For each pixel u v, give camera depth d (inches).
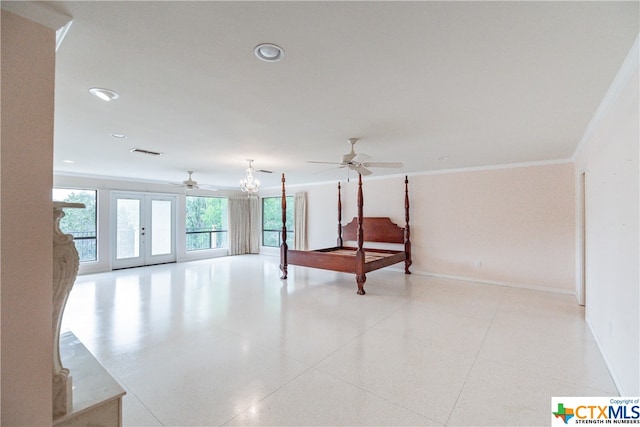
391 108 97.3
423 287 200.1
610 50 63.0
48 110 48.1
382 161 191.8
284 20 53.5
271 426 70.5
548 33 57.1
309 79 77.0
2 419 43.0
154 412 75.0
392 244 252.1
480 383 88.0
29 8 46.3
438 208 230.1
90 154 167.3
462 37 58.6
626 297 78.7
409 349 109.8
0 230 42.8
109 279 226.2
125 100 90.5
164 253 300.5
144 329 127.9
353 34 57.8
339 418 73.2
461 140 137.5
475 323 135.4
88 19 52.6
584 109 97.3
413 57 66.4
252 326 131.9
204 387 85.9
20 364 44.5
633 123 70.4
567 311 151.5
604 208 100.9
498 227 205.6
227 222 356.2
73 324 133.5
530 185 193.9
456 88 82.0
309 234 310.2
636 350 71.6
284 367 97.0
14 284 44.0
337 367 97.1
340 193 282.5
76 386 55.5
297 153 164.6
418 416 74.0
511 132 124.2
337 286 204.1
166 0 47.9
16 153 44.6
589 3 48.8
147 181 285.0
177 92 84.8
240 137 131.9
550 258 187.9
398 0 48.3
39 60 47.6
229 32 57.3
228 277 234.1
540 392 83.5
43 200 46.9
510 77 75.6
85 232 247.4
